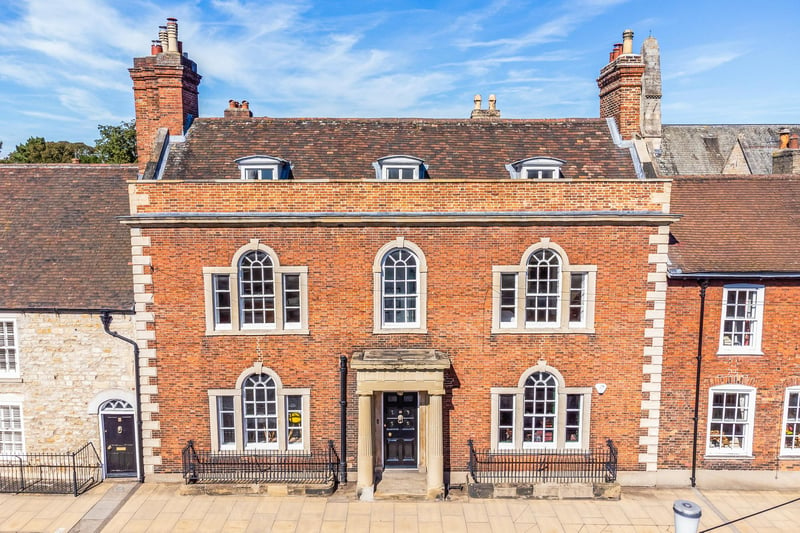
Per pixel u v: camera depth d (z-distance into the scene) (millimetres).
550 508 13883
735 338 15031
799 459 15164
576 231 14258
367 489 14078
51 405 14922
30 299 14586
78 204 17141
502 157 16438
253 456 14742
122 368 14766
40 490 14422
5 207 17000
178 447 14773
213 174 15438
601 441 14898
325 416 14789
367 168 15867
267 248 14188
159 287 14227
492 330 14500
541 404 15016
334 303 14430
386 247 14258
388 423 15234
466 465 14898
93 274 15172
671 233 15797
